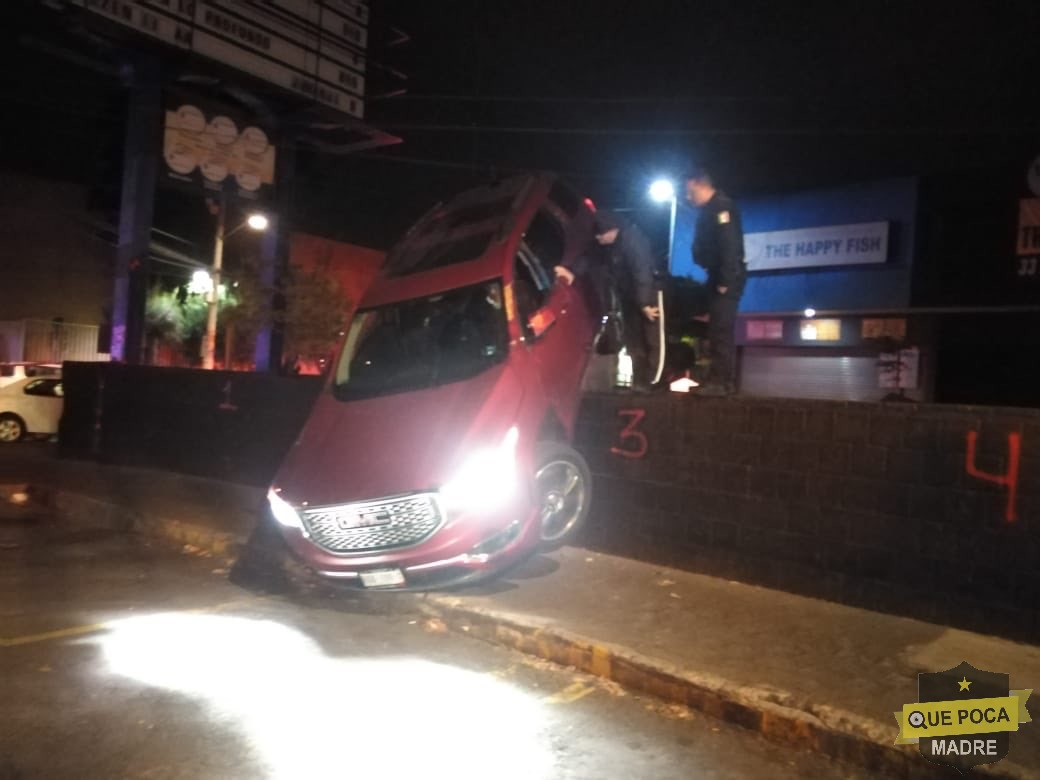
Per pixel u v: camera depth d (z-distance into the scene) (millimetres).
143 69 18484
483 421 6820
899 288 20375
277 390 12258
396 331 7977
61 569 8586
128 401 14328
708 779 4566
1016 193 18875
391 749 4805
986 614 6379
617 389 9398
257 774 4488
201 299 27500
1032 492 6227
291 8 20281
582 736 5043
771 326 22703
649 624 6480
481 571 6633
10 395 19141
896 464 6840
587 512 7930
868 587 6945
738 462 7707
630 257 9500
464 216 8773
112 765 4555
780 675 5504
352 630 6852
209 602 7555
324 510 6758
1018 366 19281
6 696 5410
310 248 33438
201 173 19500
